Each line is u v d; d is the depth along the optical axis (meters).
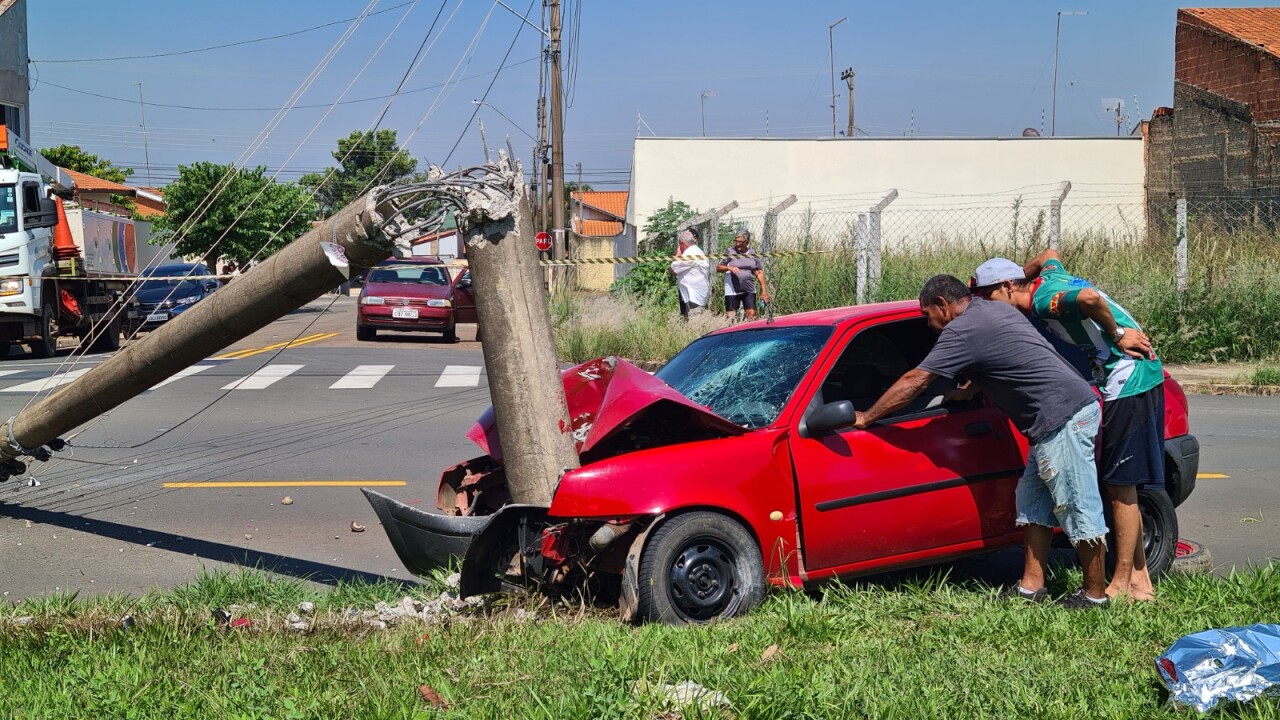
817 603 5.09
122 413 12.80
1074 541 5.16
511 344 5.34
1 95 32.00
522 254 5.36
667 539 5.00
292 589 5.87
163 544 7.33
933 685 3.99
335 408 13.22
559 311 19.67
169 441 11.12
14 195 20.27
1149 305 16.70
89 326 22.61
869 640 4.61
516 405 5.34
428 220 5.40
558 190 31.14
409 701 3.90
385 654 4.50
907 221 35.03
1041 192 34.81
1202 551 6.56
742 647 4.44
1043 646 4.48
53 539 7.47
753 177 35.31
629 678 3.95
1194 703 3.74
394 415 12.69
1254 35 28.47
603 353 17.62
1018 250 19.25
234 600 5.66
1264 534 7.25
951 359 5.22
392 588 5.84
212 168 37.09
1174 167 30.89
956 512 5.65
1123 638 4.58
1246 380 14.34
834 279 19.23
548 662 4.30
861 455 5.48
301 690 4.06
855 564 5.46
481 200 5.25
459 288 26.58
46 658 4.53
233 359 18.89
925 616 4.99
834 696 3.85
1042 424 5.12
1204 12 30.38
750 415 5.62
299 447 10.77
